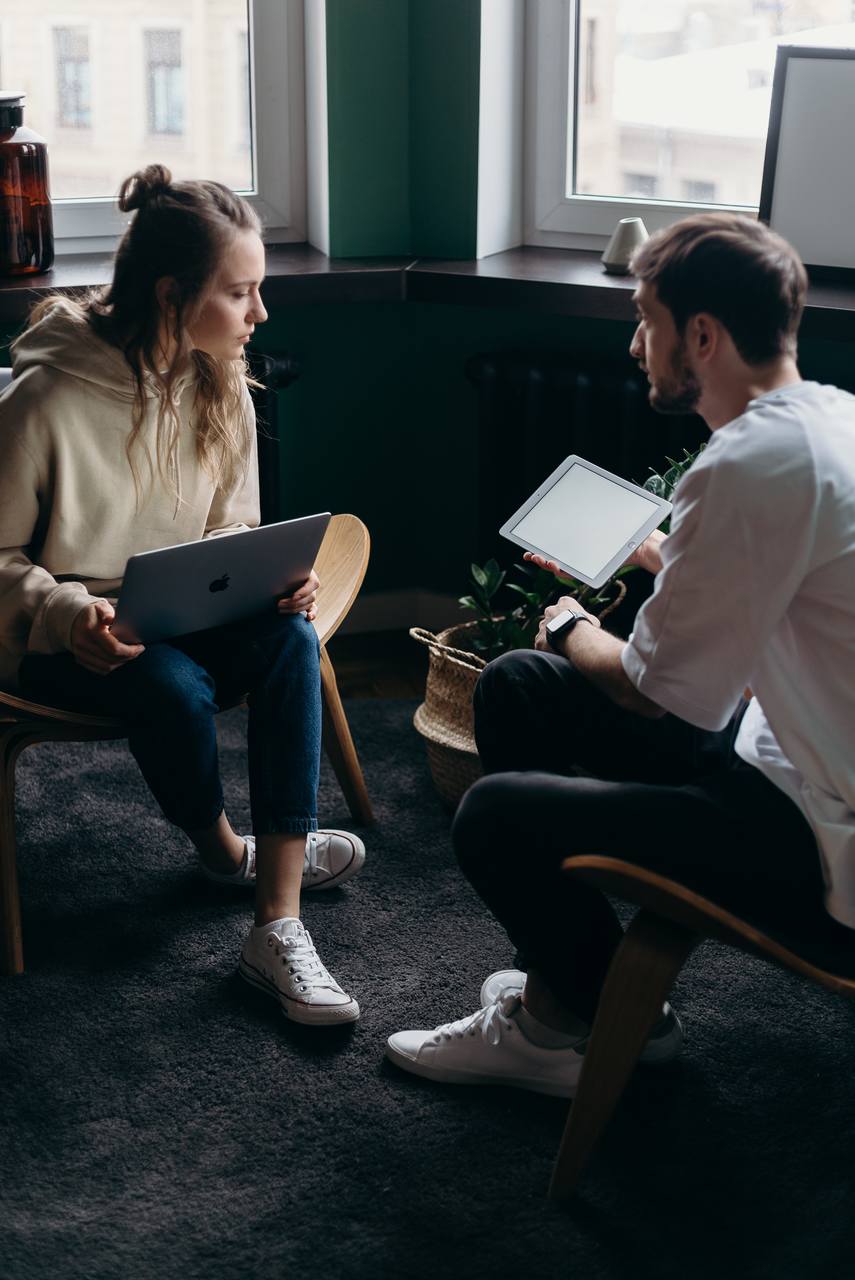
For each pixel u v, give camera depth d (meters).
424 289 2.79
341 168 2.83
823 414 1.37
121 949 2.02
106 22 2.77
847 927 1.42
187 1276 1.47
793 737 1.39
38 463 1.87
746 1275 1.47
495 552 2.92
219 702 1.99
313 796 1.93
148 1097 1.73
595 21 2.81
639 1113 1.71
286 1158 1.64
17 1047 1.81
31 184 2.57
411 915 2.12
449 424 3.05
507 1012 1.74
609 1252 1.50
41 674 1.91
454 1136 1.67
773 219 2.59
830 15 2.62
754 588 1.33
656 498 1.77
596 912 1.60
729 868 1.43
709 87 2.76
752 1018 1.90
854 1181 1.60
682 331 1.42
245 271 1.84
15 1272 1.47
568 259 2.89
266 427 2.81
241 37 2.87
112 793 2.46
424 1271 1.48
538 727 1.70
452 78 2.76
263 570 1.89
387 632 3.22
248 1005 1.91
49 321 1.91
